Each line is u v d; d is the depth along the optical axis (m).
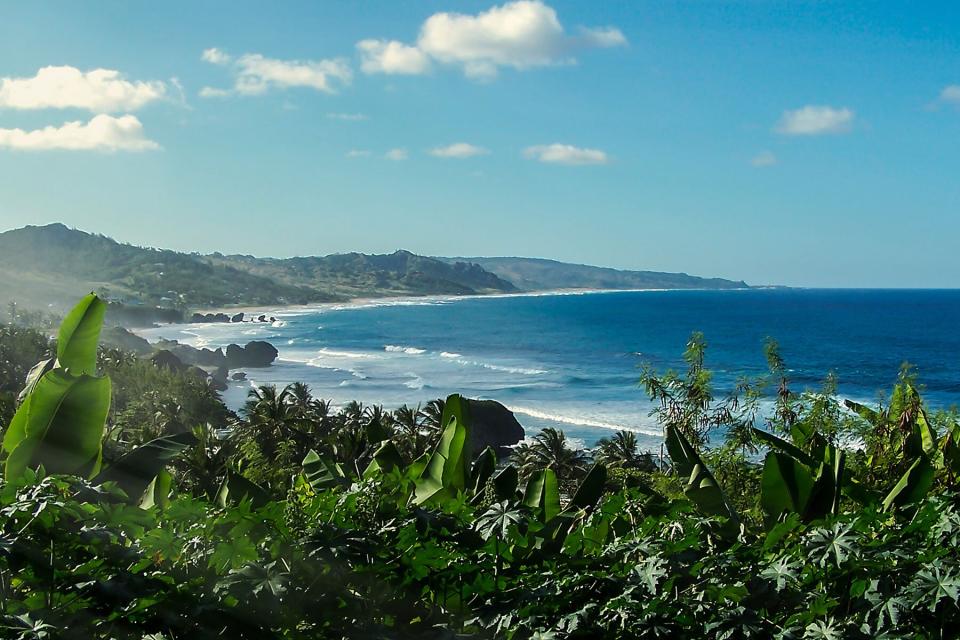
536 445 40.78
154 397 57.22
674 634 3.73
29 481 3.90
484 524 4.30
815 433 7.05
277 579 3.85
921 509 4.13
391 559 4.13
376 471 5.44
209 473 22.44
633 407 78.44
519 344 153.50
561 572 4.01
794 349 124.06
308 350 146.75
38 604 3.56
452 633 3.90
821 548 3.87
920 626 3.70
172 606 3.67
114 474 5.65
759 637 3.71
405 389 93.62
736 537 4.73
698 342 11.98
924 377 92.50
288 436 47.59
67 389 5.47
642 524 4.42
